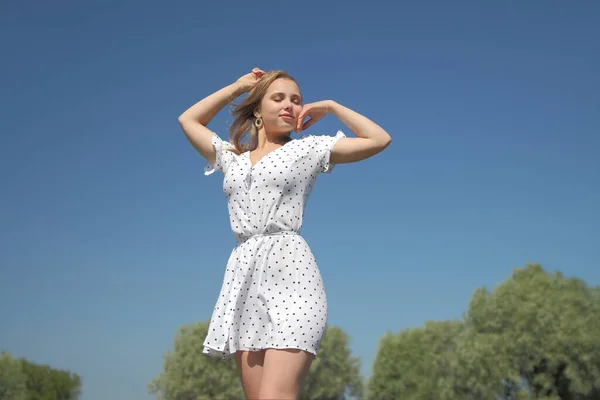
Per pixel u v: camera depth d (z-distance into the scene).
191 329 50.44
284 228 3.48
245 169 3.58
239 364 3.48
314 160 3.56
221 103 3.96
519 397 33.84
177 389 47.91
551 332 34.12
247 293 3.44
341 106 3.69
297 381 3.28
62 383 69.00
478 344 34.94
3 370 52.94
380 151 3.56
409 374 53.41
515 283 38.22
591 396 34.03
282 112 3.69
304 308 3.34
